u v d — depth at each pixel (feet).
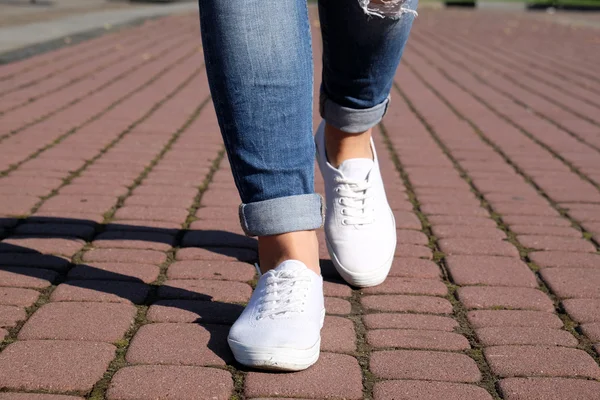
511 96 17.99
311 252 5.40
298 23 4.91
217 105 5.00
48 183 9.55
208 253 7.32
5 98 15.20
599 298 6.56
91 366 4.99
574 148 12.78
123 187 9.56
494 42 31.09
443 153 12.23
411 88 18.76
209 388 4.77
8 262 6.83
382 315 6.04
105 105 15.07
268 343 4.89
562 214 9.14
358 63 6.02
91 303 6.02
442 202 9.45
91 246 7.43
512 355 5.41
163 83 18.04
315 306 5.19
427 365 5.23
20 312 5.82
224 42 4.81
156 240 7.64
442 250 7.66
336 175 6.50
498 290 6.66
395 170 11.04
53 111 14.23
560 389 4.95
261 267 5.50
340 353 5.35
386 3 5.50
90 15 36.22
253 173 5.08
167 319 5.78
